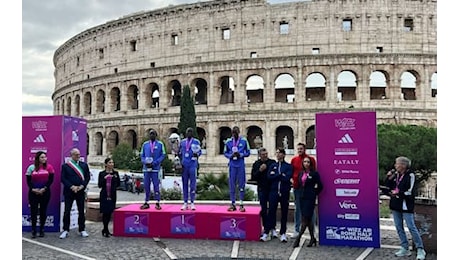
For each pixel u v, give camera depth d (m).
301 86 87.25
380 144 66.19
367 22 87.19
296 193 26.44
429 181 73.12
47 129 29.92
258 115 88.50
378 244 24.20
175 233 27.27
